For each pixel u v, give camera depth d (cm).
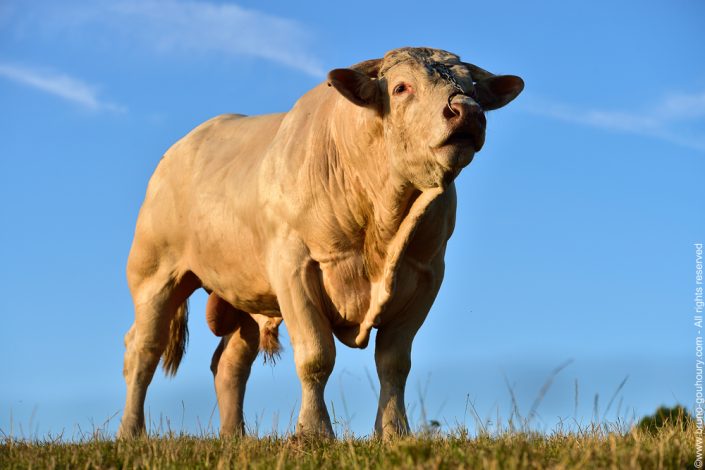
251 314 1387
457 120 937
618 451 779
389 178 1034
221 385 1397
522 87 1068
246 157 1238
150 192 1362
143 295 1366
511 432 877
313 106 1155
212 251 1251
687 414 999
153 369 1366
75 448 979
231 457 887
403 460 765
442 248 1112
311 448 937
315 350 1084
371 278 1094
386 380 1119
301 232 1102
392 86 1012
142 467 855
